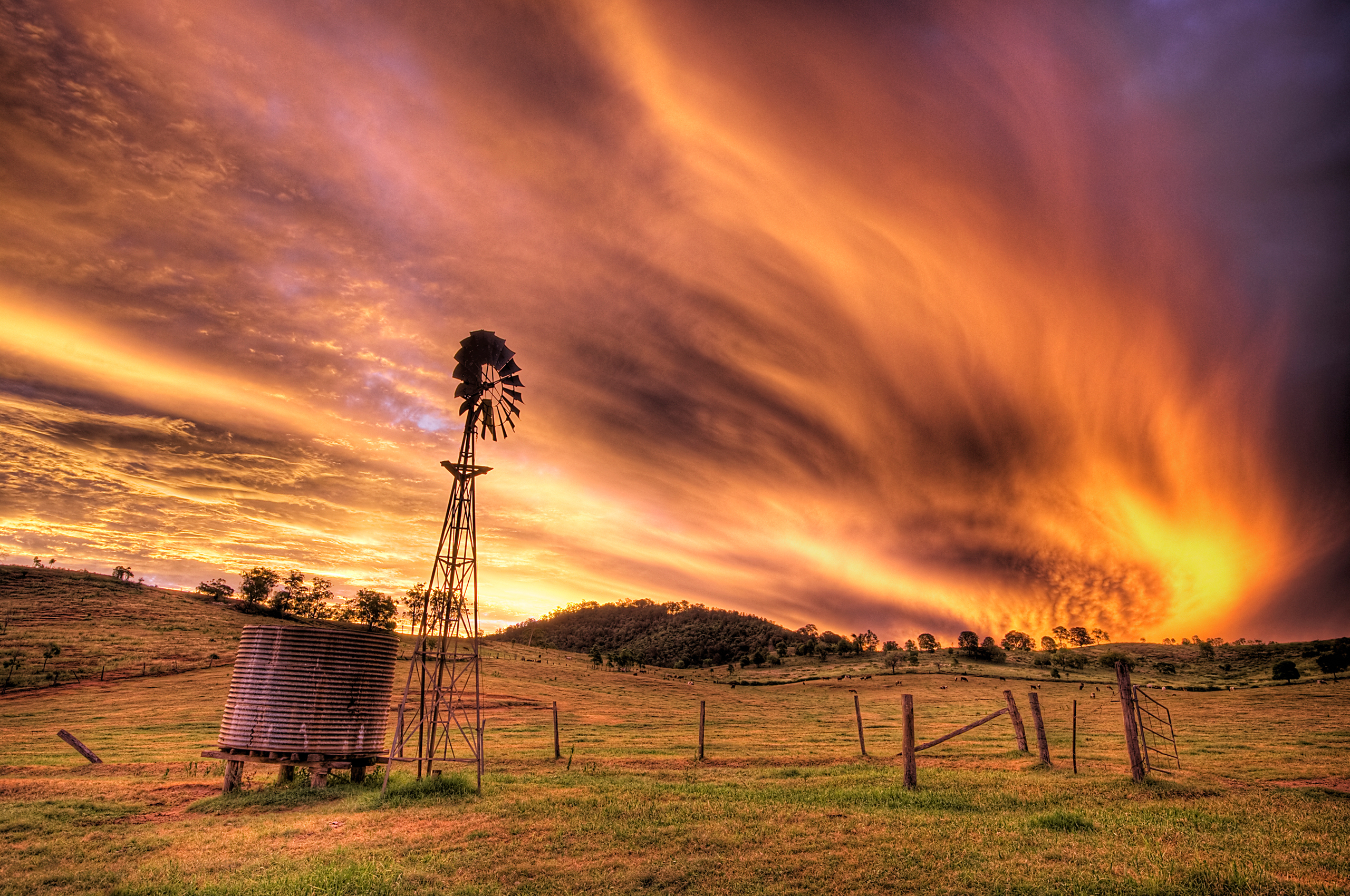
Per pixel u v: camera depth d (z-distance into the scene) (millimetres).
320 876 10938
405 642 120438
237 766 19078
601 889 10375
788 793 17344
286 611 151625
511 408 23422
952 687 101812
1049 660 152625
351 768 20250
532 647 180000
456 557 21703
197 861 12141
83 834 14336
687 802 16109
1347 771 20812
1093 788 17031
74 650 85312
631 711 67125
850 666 156125
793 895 9898
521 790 18312
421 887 10594
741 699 91062
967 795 16484
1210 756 25969
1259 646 162125
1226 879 9789
